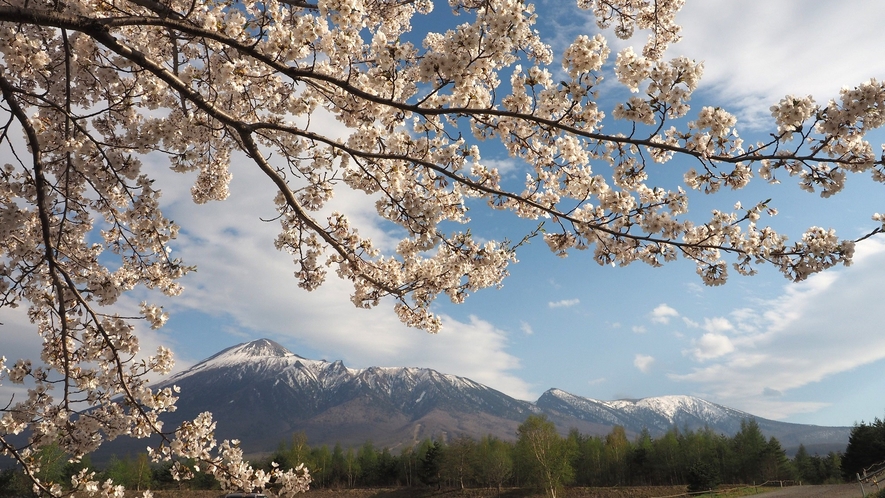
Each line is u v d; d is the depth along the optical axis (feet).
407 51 12.59
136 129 14.53
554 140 15.43
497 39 12.03
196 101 13.11
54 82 15.96
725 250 13.57
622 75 13.37
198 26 12.57
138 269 19.43
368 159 15.70
